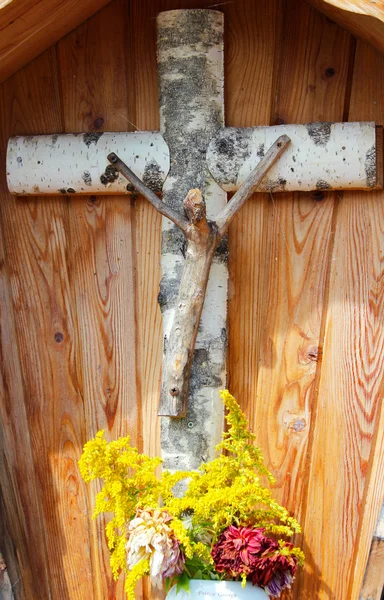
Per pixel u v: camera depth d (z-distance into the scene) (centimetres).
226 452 169
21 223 175
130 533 153
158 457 165
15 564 172
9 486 174
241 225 169
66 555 179
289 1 165
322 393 168
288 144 160
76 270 174
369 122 159
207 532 160
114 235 172
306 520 170
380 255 164
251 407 171
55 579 179
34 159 168
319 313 167
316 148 159
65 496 178
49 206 174
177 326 158
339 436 168
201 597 155
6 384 177
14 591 170
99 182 167
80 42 171
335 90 164
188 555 148
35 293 175
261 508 171
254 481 156
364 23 148
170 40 162
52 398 176
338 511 168
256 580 154
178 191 163
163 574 151
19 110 173
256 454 160
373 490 166
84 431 176
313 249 167
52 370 176
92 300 174
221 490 154
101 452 155
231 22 166
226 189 164
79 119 172
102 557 178
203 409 162
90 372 175
